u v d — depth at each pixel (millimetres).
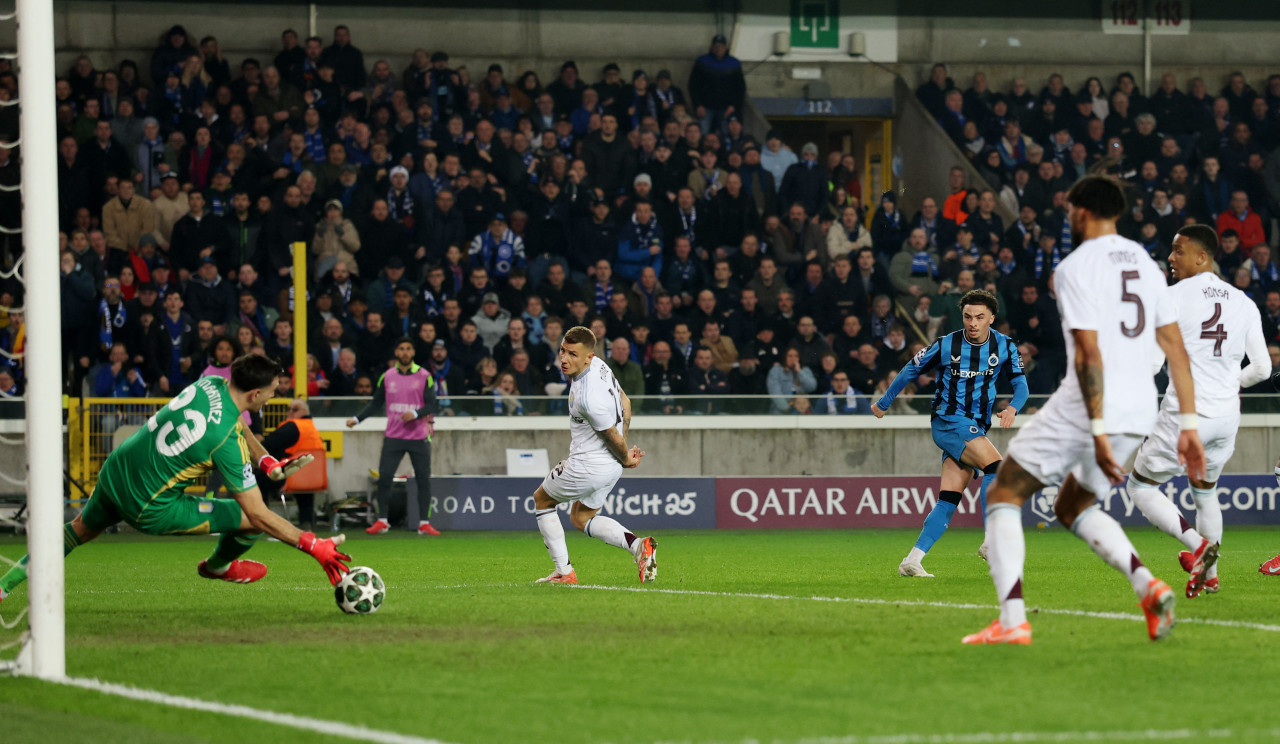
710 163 49719
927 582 21406
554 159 47562
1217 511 19375
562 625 15750
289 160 47094
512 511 37875
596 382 20297
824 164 59781
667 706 10891
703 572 23672
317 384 40188
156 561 27234
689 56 57406
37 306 12547
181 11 53281
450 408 39969
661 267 46594
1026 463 13477
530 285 46125
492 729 10102
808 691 11469
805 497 38812
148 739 9984
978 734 9812
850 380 43406
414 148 48219
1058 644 13812
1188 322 19250
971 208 49688
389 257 44594
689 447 40781
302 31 54344
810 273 45500
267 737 9961
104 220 44219
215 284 42188
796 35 58062
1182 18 60031
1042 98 55250
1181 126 55469
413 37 55312
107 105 48094
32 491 12523
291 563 26375
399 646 14180
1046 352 45906
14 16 13164
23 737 10102
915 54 58906
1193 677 11969
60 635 12578
